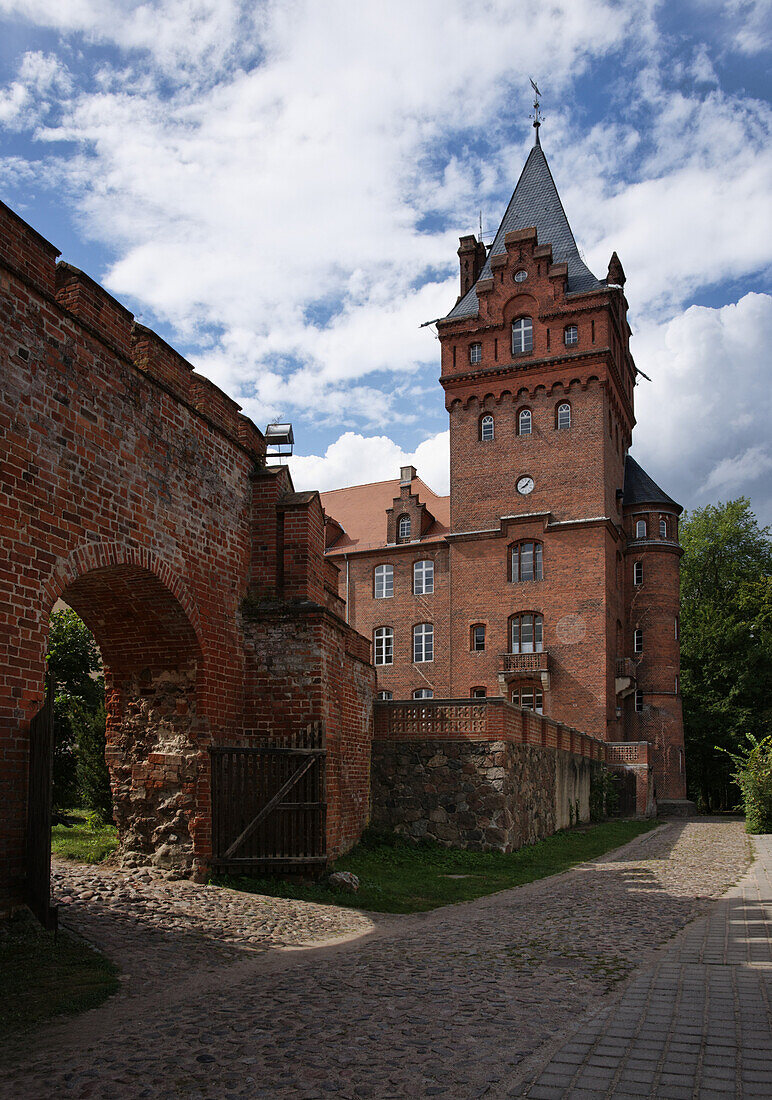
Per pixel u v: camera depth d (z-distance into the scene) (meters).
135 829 12.85
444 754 19.95
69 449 9.88
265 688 14.20
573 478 44.53
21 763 8.74
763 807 27.78
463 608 45.88
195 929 9.57
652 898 13.07
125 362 11.13
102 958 8.02
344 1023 6.18
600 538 43.47
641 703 46.88
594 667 42.50
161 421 11.95
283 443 17.64
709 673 53.88
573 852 21.06
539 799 23.88
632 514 48.94
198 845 12.46
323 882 13.06
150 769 12.88
